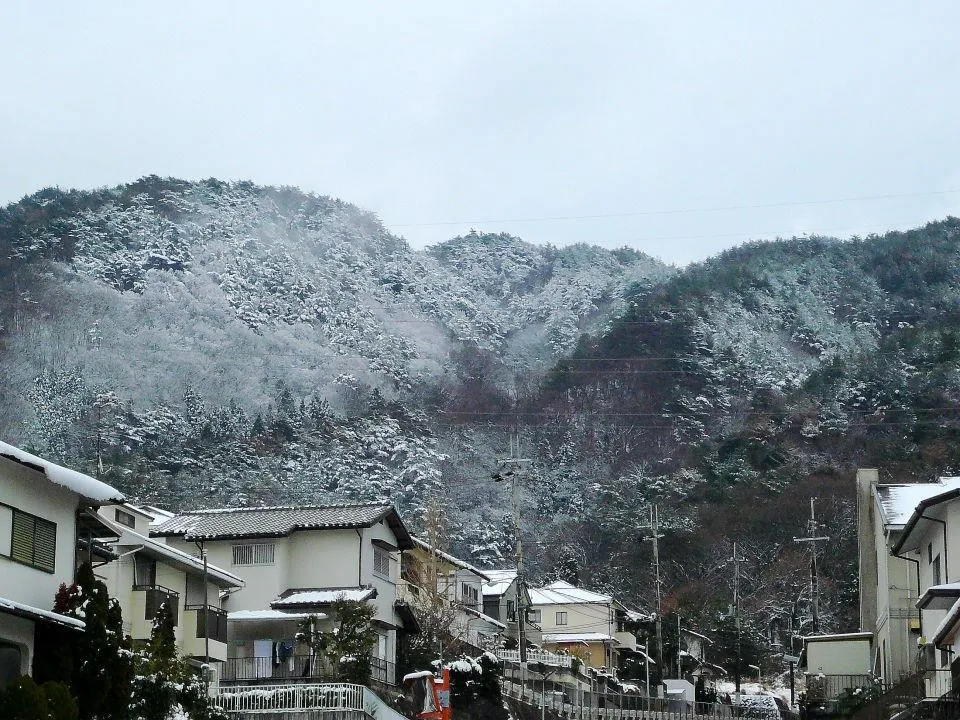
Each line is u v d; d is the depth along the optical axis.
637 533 102.38
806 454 122.25
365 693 34.59
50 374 165.62
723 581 95.50
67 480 22.34
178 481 108.88
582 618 76.88
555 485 134.62
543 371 191.25
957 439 118.56
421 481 122.94
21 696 17.95
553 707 49.47
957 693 29.11
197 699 26.14
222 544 46.19
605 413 157.38
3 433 134.62
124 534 34.31
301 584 46.38
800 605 90.50
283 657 42.41
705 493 115.75
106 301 193.88
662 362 172.75
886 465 113.06
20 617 19.94
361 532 46.53
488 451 149.38
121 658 21.16
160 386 171.38
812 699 44.47
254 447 125.12
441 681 36.84
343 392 182.50
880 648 47.81
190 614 36.44
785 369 183.00
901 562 45.19
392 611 48.72
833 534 97.56
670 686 68.69
